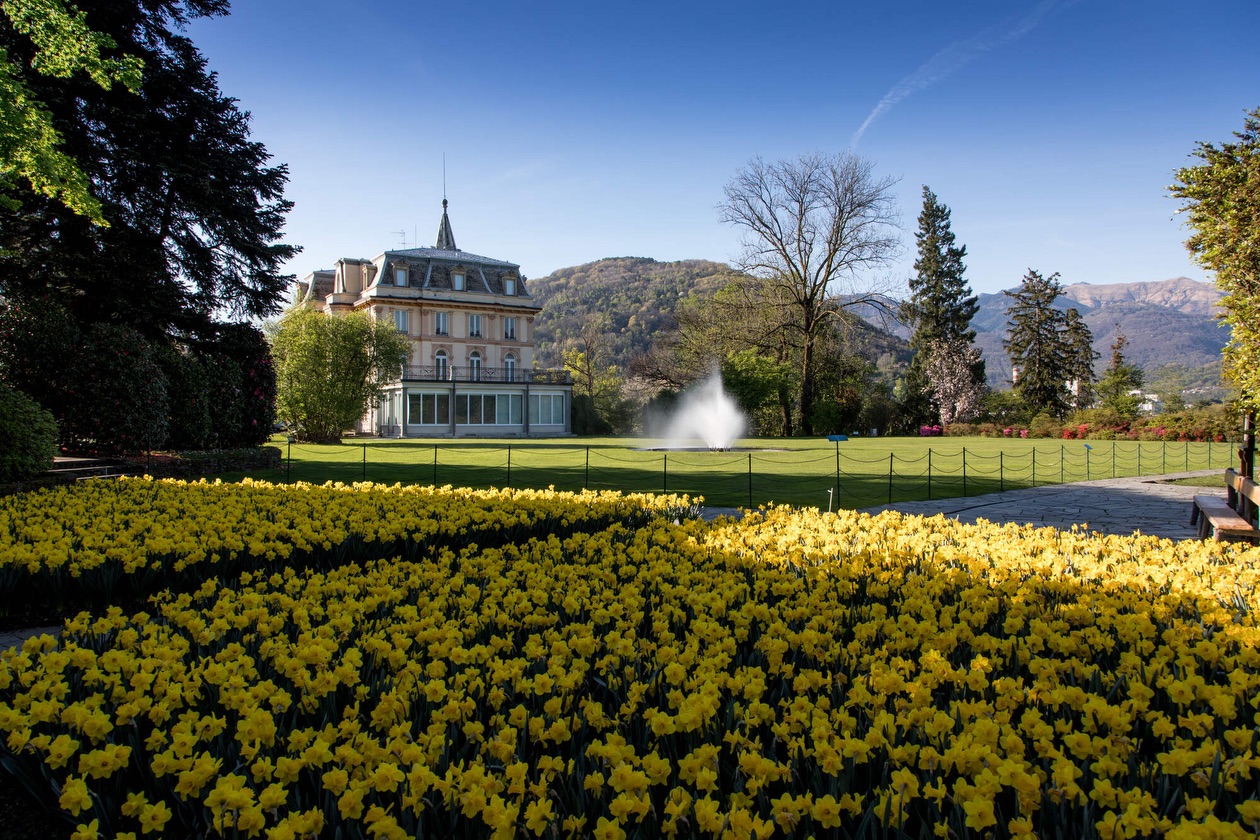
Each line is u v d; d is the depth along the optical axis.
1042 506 11.36
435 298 50.22
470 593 3.84
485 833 1.89
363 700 2.67
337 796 1.98
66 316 14.37
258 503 7.21
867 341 49.88
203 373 17.50
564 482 13.90
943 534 5.92
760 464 19.19
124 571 4.71
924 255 57.44
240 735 2.27
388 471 15.84
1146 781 2.00
